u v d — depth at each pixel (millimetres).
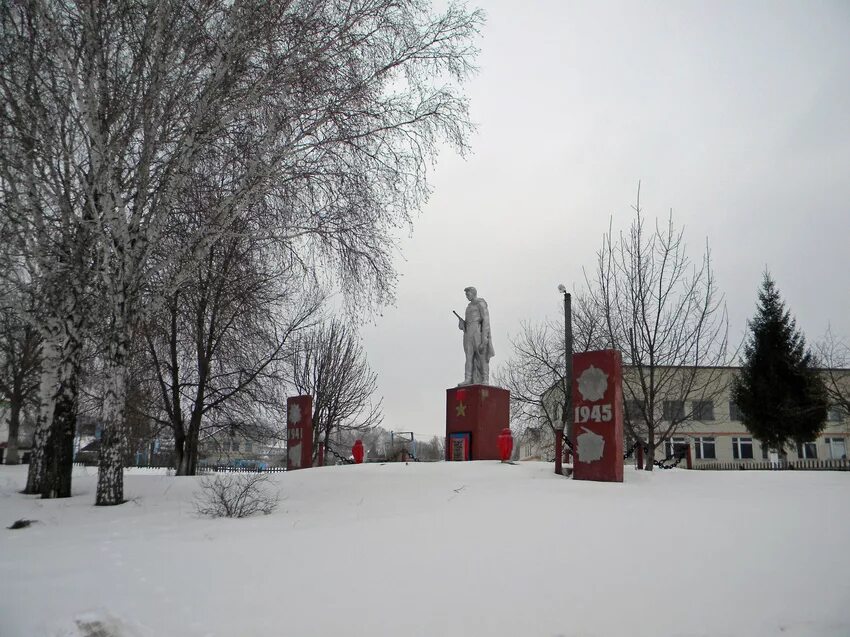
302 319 23016
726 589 4703
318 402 28062
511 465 13758
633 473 12062
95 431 25062
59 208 11727
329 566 5508
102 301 11898
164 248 12625
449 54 12211
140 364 18875
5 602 4648
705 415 44906
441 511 8242
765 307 35875
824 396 33625
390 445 45688
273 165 11102
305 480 12805
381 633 4191
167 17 10578
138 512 9195
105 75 10586
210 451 26562
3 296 11977
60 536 7371
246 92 11367
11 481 15297
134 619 4383
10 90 11133
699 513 7359
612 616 4324
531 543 6086
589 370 11656
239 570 5434
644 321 15859
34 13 10398
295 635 4168
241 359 19969
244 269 17156
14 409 28047
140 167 10820
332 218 12578
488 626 4250
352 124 11844
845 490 9641
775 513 7301
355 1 11531
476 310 18984
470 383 18734
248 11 10641
